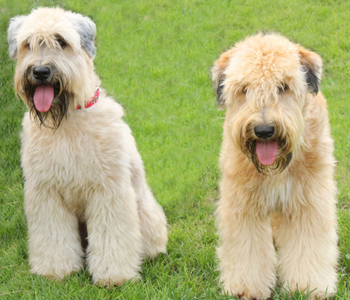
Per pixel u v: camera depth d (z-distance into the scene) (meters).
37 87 4.10
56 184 4.26
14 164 6.54
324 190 3.91
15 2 10.88
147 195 4.91
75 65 4.16
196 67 10.21
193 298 4.00
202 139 7.48
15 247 4.97
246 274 4.10
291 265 4.01
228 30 11.73
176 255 4.85
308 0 12.64
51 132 4.18
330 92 8.35
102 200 4.28
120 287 4.27
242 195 3.98
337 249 4.34
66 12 4.39
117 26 12.61
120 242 4.34
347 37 10.45
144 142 7.52
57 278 4.34
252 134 3.54
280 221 4.25
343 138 6.73
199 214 5.58
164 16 12.90
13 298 4.08
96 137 4.20
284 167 3.73
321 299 3.87
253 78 3.46
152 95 9.21
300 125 3.60
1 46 8.94
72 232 4.49
